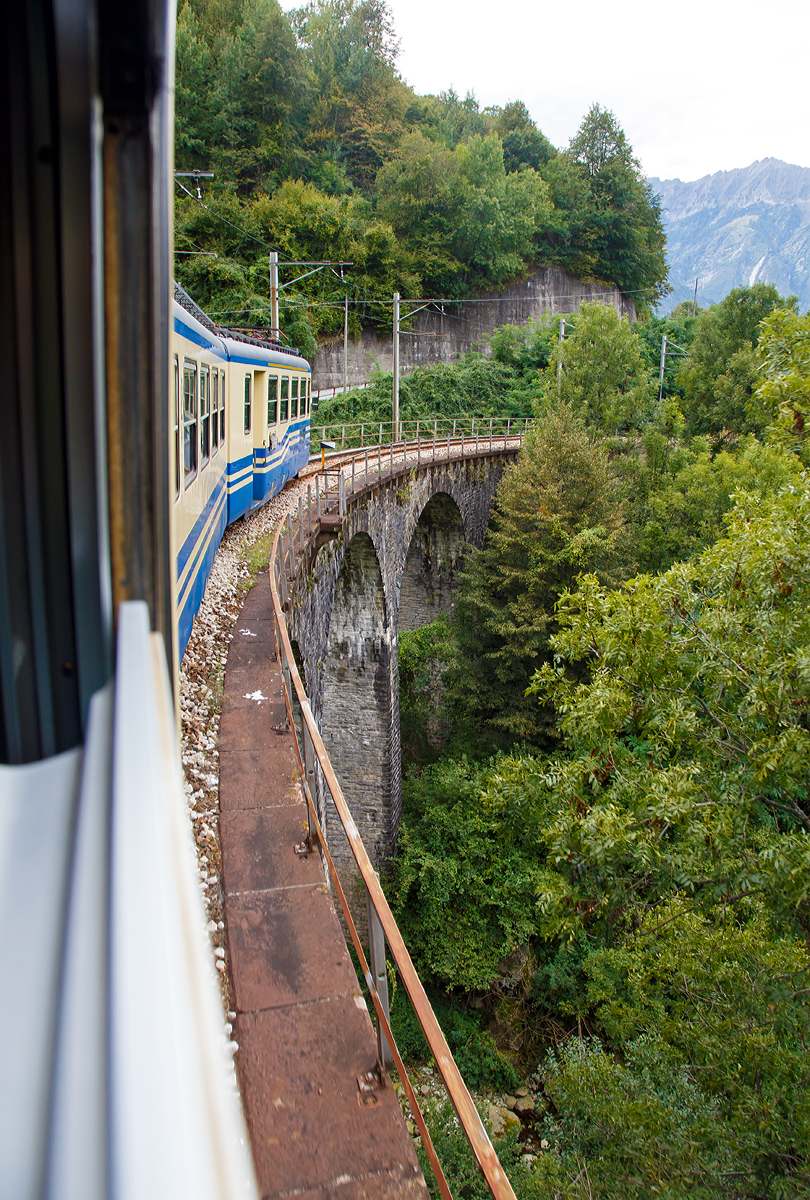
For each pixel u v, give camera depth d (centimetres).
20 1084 81
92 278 160
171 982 72
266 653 913
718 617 916
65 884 111
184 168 5531
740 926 1031
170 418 185
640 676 986
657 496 3375
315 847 509
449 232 6391
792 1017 899
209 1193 50
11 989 91
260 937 427
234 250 5194
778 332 1055
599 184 7650
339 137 6981
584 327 3972
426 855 2283
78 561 166
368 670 2417
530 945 2217
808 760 789
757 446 3103
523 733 2603
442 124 7644
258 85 5944
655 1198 873
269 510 1875
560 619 1070
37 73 152
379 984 333
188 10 6131
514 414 5888
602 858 859
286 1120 314
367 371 5819
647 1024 1110
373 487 2108
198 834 529
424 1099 1318
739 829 857
